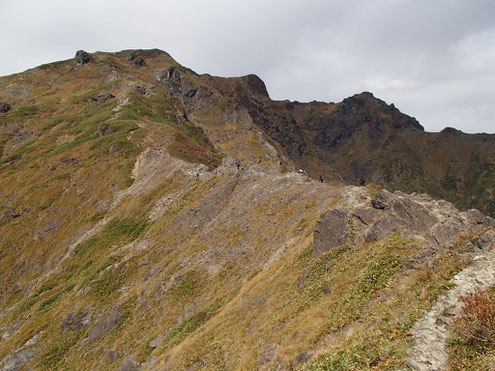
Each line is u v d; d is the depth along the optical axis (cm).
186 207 5209
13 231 7444
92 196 7912
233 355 2041
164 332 3177
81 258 6006
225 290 3175
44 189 8300
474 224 1784
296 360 1509
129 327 3562
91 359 3484
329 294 1870
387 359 1098
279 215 3675
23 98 18512
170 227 4991
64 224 7400
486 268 1271
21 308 5334
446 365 981
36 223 7550
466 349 994
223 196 4875
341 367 1189
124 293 4238
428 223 1942
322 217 2511
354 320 1500
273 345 1795
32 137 13150
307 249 2619
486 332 985
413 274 1521
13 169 9912
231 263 3481
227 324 2434
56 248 6812
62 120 13638
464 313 1088
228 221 4178
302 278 2270
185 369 2261
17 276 6606
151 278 4091
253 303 2478
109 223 6550
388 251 1794
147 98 15025
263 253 3284
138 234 5806
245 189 4716
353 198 2878
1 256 7006
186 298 3412
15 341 4419
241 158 17825
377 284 1620
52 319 4541
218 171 5919
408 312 1279
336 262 2131
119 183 7900
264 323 2119
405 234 1927
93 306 4294
